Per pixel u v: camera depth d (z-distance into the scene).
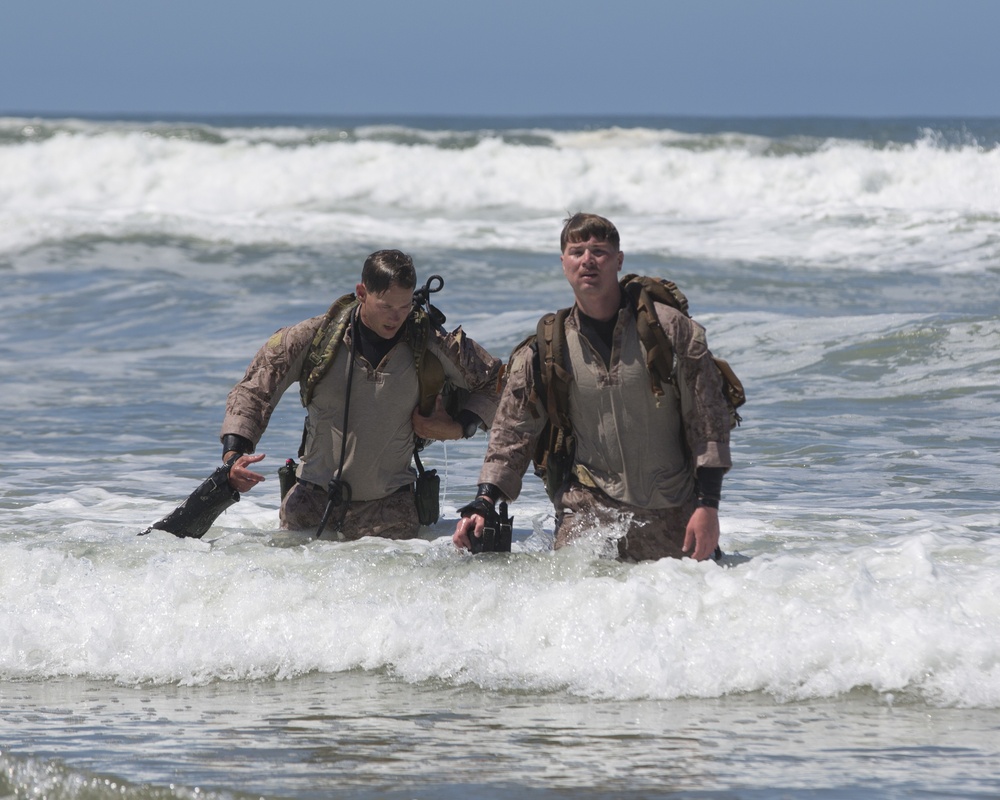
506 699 15.00
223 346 52.25
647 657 15.42
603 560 17.92
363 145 109.94
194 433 34.97
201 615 17.30
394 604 17.06
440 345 20.91
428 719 14.29
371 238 85.88
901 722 13.84
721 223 94.38
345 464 21.05
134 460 31.03
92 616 17.36
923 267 74.62
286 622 17.05
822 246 83.31
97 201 110.56
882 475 27.45
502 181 106.75
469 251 80.75
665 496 18.36
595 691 15.15
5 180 111.44
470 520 18.05
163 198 110.38
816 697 14.74
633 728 13.82
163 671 16.42
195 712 14.75
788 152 112.62
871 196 104.44
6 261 76.31
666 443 18.30
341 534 21.25
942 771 12.31
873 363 41.94
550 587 16.83
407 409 21.06
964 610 15.79
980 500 24.66
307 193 108.31
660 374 17.56
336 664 16.42
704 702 14.74
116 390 42.47
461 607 16.84
